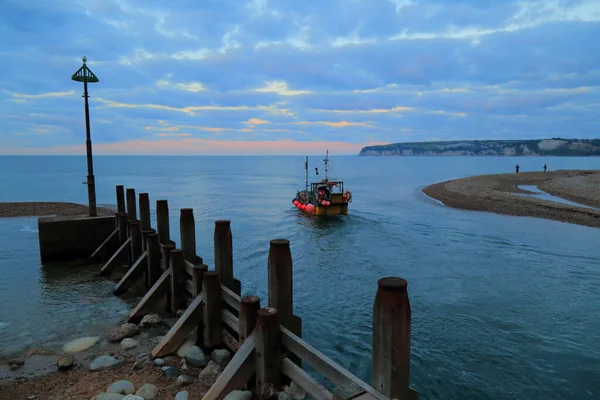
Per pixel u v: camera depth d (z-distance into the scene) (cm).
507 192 4275
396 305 352
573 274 1442
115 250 1373
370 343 903
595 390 737
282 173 11350
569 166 13562
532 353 870
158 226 1078
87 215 1470
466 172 10600
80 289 1066
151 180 7938
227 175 10244
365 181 7231
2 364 652
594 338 940
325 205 2905
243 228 2488
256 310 555
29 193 4966
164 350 664
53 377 603
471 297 1208
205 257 1706
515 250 1822
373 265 1584
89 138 1410
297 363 558
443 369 803
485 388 742
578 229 2309
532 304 1151
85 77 1379
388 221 2686
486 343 914
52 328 807
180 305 850
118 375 607
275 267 547
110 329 802
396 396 360
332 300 1187
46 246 1315
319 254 1784
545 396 720
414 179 7831
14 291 1050
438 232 2275
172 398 540
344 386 387
